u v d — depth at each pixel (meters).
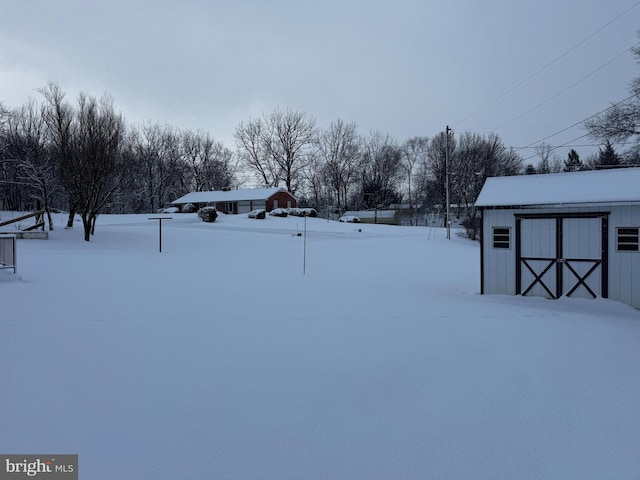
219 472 3.69
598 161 67.44
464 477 3.70
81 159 27.42
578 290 12.23
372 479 3.64
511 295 12.98
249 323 8.75
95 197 28.91
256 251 26.91
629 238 11.70
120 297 11.05
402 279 16.11
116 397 5.11
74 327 8.07
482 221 13.45
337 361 6.55
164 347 7.03
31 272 15.16
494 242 13.30
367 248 29.31
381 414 4.83
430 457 3.99
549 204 12.35
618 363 6.63
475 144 70.31
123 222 48.91
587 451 4.14
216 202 66.62
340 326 8.69
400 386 5.63
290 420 4.64
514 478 3.70
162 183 79.31
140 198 76.56
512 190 13.52
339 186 79.81
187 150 81.94
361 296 12.19
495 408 5.02
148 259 20.97
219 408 4.89
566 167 81.38
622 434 4.46
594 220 12.05
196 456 3.92
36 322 8.34
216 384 5.57
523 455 4.05
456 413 4.88
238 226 46.12
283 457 3.94
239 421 4.60
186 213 63.03
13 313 9.02
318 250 27.92
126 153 32.56
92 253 22.86
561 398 5.32
